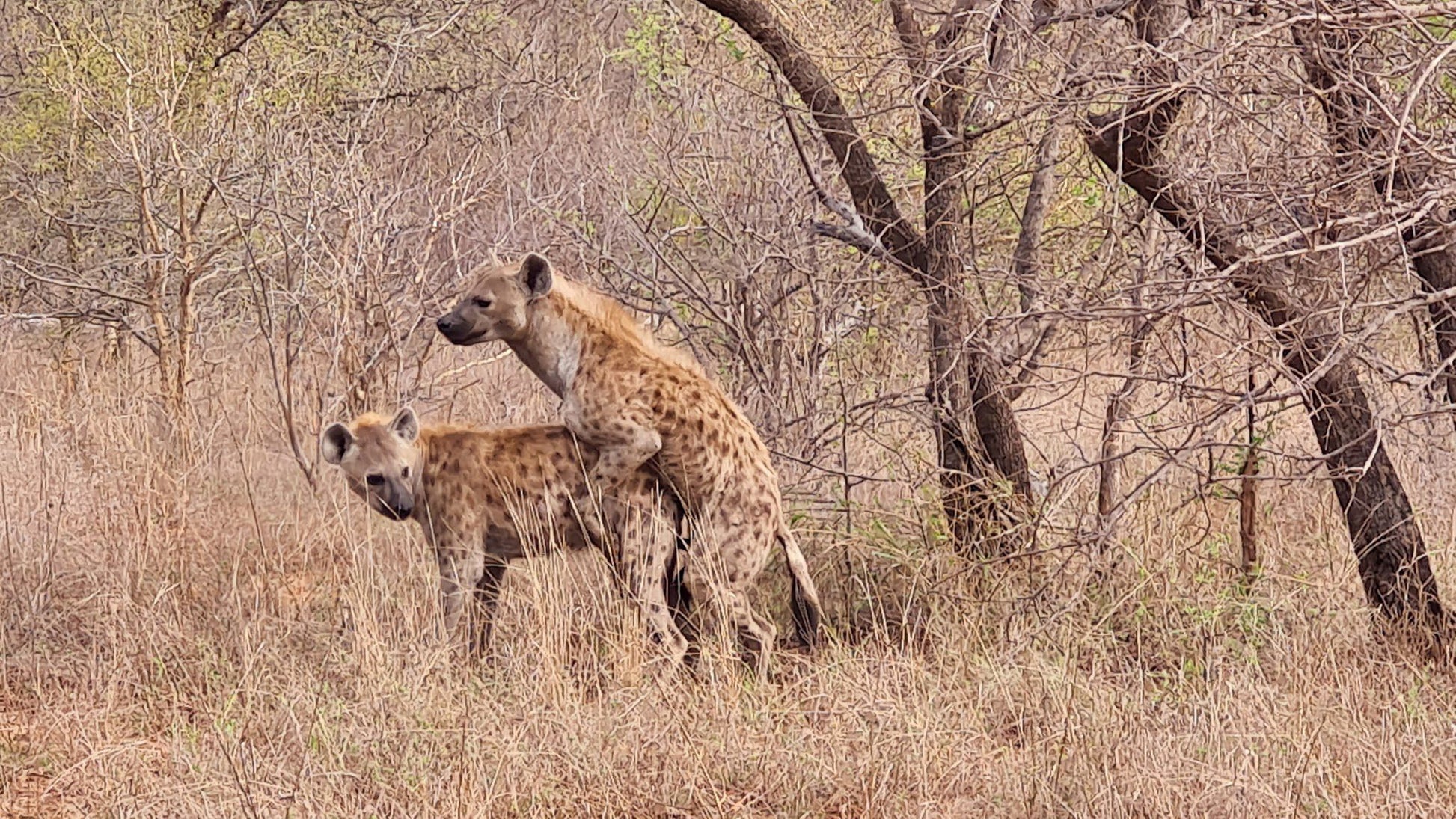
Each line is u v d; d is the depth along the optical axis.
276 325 16.42
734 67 16.06
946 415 11.70
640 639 10.55
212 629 11.07
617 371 10.67
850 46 13.08
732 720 9.30
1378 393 11.97
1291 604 10.57
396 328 14.52
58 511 12.42
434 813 8.16
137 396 15.01
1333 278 9.30
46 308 17.81
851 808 8.52
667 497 10.90
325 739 8.97
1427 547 11.60
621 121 19.95
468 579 10.77
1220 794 8.08
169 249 15.80
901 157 13.84
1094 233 12.92
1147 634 10.62
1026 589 10.93
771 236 13.25
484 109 19.30
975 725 9.26
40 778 9.01
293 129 15.45
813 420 12.90
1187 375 9.82
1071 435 13.95
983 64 11.16
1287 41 9.70
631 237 14.95
